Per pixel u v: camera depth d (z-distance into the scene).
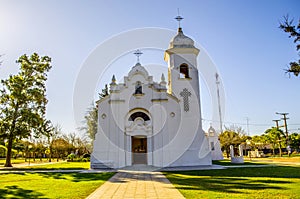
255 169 24.28
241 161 35.03
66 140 65.81
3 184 16.98
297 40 14.12
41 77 40.25
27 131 38.00
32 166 36.41
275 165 29.25
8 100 38.41
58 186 15.62
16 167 34.62
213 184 15.20
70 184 16.39
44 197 12.10
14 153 73.25
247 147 71.44
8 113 37.69
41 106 39.53
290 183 15.05
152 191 13.45
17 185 16.42
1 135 37.22
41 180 18.98
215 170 23.83
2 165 41.12
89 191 13.66
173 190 13.54
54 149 63.16
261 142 69.31
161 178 18.70
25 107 38.56
